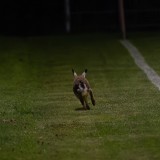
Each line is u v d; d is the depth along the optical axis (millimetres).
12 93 72125
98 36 130875
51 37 133000
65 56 105062
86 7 144875
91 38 127500
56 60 101500
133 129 48031
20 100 65438
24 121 52875
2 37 133875
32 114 56625
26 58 103875
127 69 88562
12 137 46750
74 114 56219
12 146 44281
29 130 49312
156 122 50188
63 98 66812
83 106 58406
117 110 57281
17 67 94938
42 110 58938
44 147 43781
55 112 57594
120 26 135875
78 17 143250
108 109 58062
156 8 142875
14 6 146875
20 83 81062
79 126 50438
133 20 141500
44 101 65000
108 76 83750
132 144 43500
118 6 141000
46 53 109000
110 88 73000
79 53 107438
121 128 48594
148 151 41688
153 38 122375
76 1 144625
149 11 141875
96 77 83500
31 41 126438
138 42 117188
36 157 41469
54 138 46406
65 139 45969
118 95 66938
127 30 140375
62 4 147625
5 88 76500
